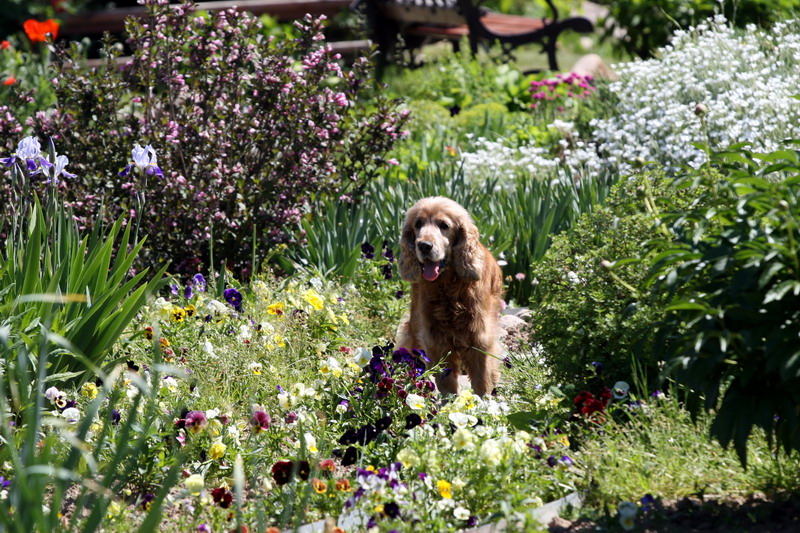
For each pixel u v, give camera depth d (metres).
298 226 14.45
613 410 8.22
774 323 6.29
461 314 10.20
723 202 7.11
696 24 22.47
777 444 6.62
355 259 13.22
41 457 5.88
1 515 5.46
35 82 20.31
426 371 9.22
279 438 8.16
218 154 13.33
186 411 8.11
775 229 6.55
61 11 28.77
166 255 13.45
